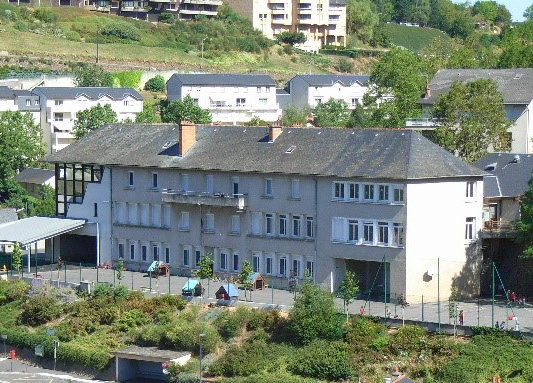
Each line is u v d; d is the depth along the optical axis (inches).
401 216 5974.4
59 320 6250.0
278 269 6456.7
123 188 7096.5
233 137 6806.1
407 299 5964.6
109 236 7170.3
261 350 5487.2
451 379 4980.3
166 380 5600.4
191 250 6806.1
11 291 6579.7
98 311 6107.3
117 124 7450.8
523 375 4968.0
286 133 6628.9
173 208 6860.2
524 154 6737.2
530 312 5674.2
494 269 5659.5
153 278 6747.1
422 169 6003.9
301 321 5502.0
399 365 5162.4
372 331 5398.6
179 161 6825.8
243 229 6569.9
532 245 5925.2
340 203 6176.2
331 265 6225.4
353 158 6220.5
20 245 6998.0
